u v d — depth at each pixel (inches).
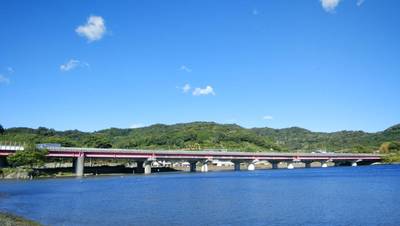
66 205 3380.9
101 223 2495.1
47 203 3526.1
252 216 2721.5
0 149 7500.0
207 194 4158.5
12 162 7436.0
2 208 3235.7
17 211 3058.6
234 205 3267.7
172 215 2783.0
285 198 3732.8
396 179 6220.5
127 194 4252.0
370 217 2650.1
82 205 3371.1
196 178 7219.5
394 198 3641.7
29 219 2662.4
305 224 2434.8
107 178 7377.0
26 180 6815.9
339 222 2490.2
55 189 4936.0
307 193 4178.2
